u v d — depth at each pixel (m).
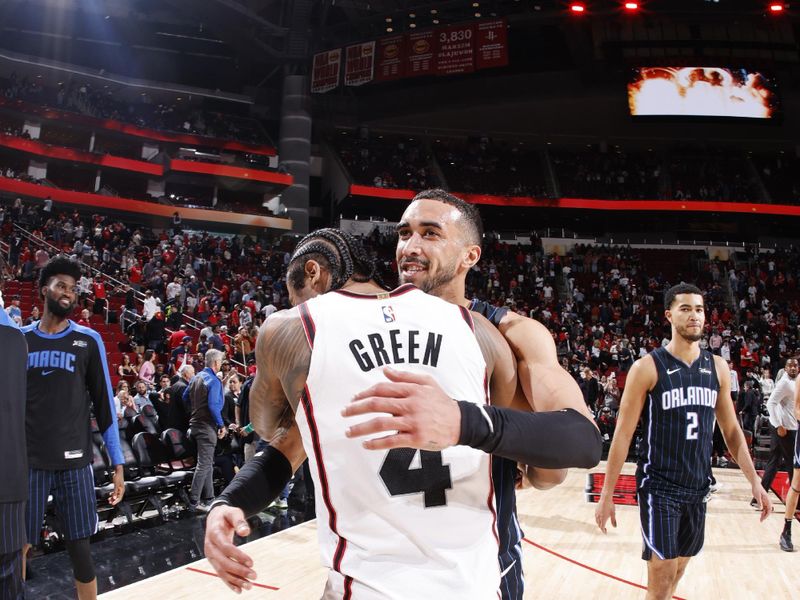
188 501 6.78
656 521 3.32
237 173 26.19
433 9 25.19
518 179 29.12
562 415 1.28
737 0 24.94
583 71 28.33
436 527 1.29
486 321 1.52
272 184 27.00
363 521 1.30
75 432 3.34
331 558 1.32
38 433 3.24
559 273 24.81
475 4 24.91
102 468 5.96
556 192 28.69
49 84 26.61
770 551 5.68
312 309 1.43
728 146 30.23
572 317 20.25
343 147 29.42
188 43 28.72
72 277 3.44
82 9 26.28
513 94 28.86
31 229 18.59
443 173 28.84
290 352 1.41
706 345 18.09
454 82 28.98
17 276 14.74
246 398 7.17
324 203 29.95
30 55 26.36
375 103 29.53
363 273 1.76
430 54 25.00
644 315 21.66
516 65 29.50
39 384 3.28
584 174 29.55
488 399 1.39
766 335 20.47
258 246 22.81
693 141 30.16
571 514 6.97
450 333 1.39
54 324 3.42
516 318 1.61
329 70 26.45
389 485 1.30
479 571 1.29
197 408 6.75
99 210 24.38
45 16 26.53
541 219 30.23
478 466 1.35
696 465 3.34
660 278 24.45
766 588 4.60
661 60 27.59
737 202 27.84
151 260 17.20
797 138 29.34
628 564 5.05
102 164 24.97
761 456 12.88
